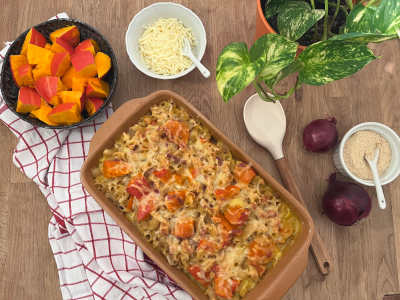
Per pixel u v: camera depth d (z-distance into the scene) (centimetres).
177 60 72
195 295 57
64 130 73
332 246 72
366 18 47
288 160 73
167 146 62
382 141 68
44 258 74
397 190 73
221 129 74
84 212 70
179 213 60
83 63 66
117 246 70
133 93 74
